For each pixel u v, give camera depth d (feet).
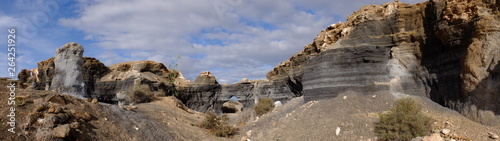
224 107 221.05
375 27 69.87
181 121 81.25
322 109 63.93
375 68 67.87
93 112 58.08
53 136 42.29
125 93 117.91
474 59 47.21
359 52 69.41
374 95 64.18
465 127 43.39
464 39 51.80
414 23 64.95
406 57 65.26
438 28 56.85
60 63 131.95
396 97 60.95
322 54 76.02
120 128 57.67
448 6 55.21
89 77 174.81
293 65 116.98
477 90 46.39
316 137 52.75
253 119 97.25
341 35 78.23
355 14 81.56
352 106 60.44
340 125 53.16
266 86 165.07
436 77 59.16
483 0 49.32
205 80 200.95
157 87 182.70
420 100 57.93
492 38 45.60
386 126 45.06
